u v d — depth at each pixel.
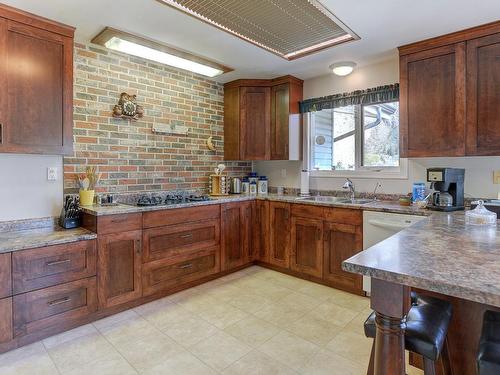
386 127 3.42
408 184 3.21
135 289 2.67
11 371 1.85
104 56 2.96
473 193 2.81
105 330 2.32
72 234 2.37
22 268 2.07
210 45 2.83
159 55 3.09
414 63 2.77
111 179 3.04
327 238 3.13
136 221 2.67
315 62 3.27
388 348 1.01
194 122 3.74
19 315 2.06
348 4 2.12
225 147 4.08
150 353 2.04
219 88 4.03
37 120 2.30
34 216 2.59
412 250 1.25
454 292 0.88
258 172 4.50
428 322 1.25
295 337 2.23
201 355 2.02
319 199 3.49
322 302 2.80
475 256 1.16
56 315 2.23
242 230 3.62
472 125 2.49
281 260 3.54
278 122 3.86
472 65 2.48
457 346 1.55
